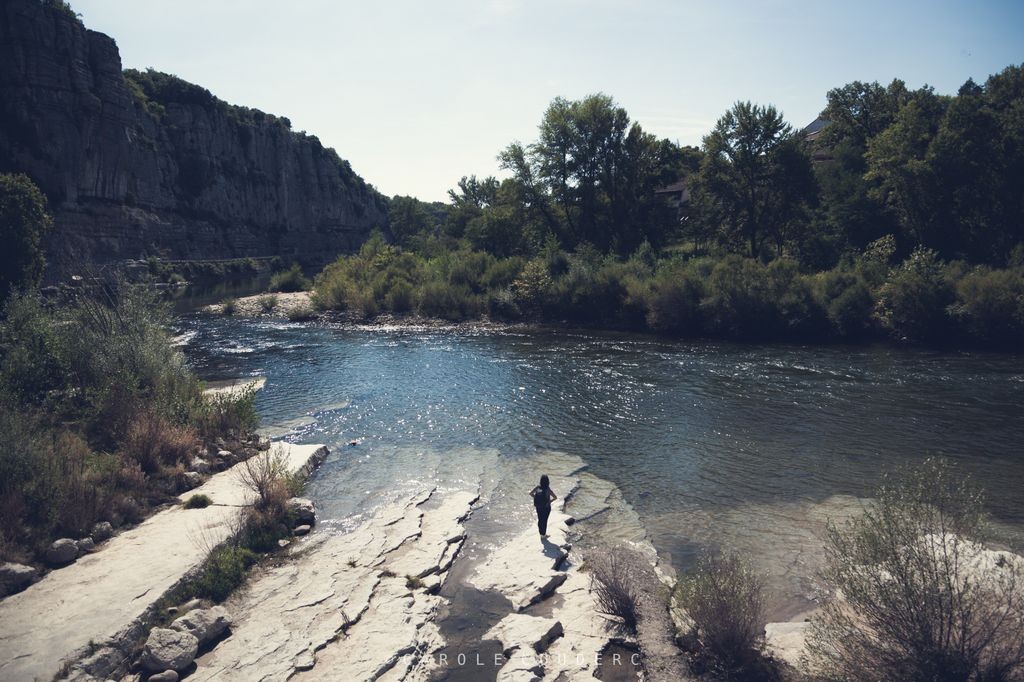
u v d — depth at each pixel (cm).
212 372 2717
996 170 4047
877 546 738
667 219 5712
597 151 5488
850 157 5225
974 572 712
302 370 2748
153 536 1132
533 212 5862
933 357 2812
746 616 823
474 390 2355
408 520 1276
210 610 902
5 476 1124
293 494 1401
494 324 4072
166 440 1495
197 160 10112
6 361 1717
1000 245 4041
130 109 7725
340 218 15088
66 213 6562
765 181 4697
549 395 2269
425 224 12706
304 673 797
